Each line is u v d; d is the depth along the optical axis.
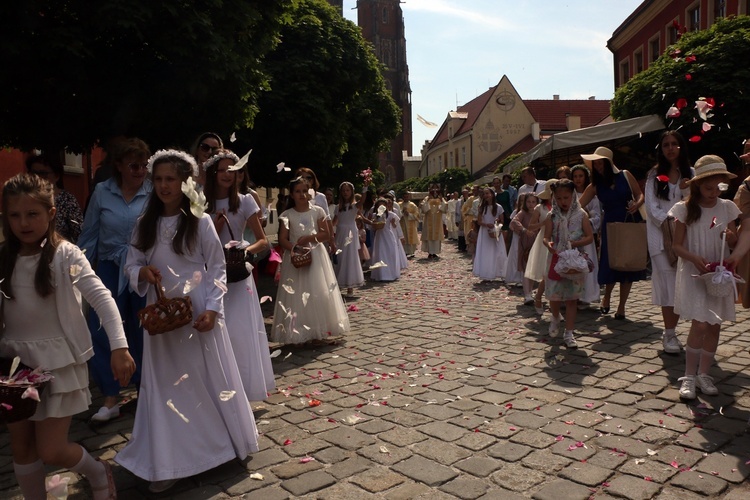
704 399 4.07
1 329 2.46
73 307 2.50
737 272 4.18
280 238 5.99
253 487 3.01
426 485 2.97
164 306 2.83
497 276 10.72
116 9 6.12
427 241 17.52
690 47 14.34
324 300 6.02
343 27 15.34
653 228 5.20
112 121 7.21
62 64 6.14
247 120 8.94
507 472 3.08
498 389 4.46
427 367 5.14
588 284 7.07
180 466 2.95
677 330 6.19
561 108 64.56
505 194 11.45
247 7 7.52
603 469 3.08
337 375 5.01
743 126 13.23
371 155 24.23
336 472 3.15
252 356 3.94
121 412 4.26
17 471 2.57
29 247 2.48
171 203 3.04
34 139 7.41
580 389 4.39
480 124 60.34
